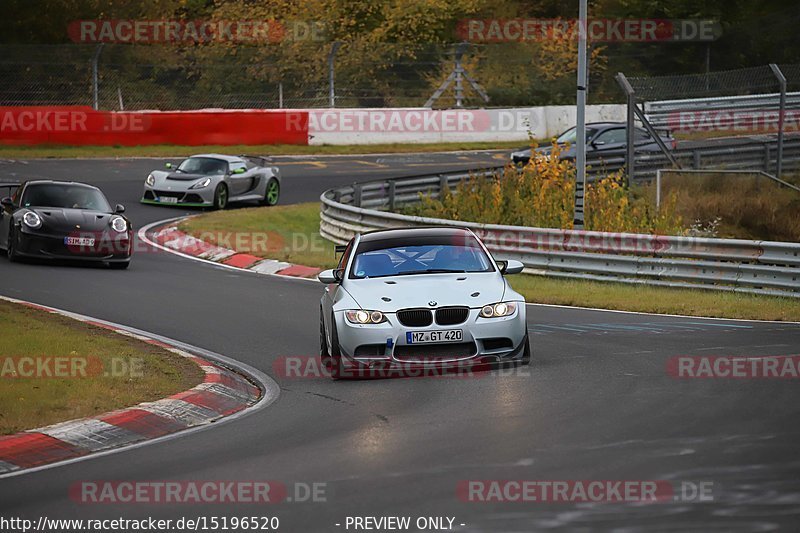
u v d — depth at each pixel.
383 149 151.62
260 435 30.09
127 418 31.80
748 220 94.75
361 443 28.12
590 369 38.28
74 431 30.17
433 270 41.12
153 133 143.75
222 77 171.50
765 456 25.14
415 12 187.62
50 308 55.12
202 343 47.44
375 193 101.81
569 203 82.75
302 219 100.69
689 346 43.41
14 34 179.75
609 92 198.38
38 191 73.50
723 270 61.44
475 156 146.88
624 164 109.88
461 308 38.19
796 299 58.00
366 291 39.25
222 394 36.34
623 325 50.41
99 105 154.88
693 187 101.31
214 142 146.75
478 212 88.31
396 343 37.75
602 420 29.72
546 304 59.06
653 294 61.25
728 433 27.67
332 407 33.81
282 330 50.91
